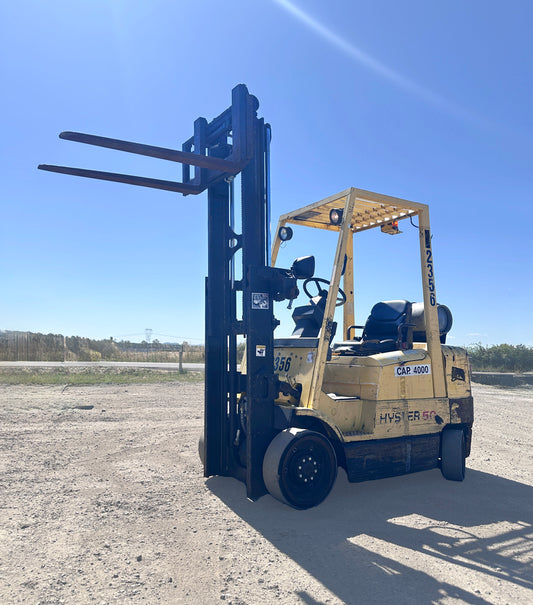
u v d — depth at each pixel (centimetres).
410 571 340
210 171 570
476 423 1025
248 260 516
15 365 2230
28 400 1124
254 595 303
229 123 543
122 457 647
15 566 335
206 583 317
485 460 696
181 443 737
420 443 559
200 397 1286
